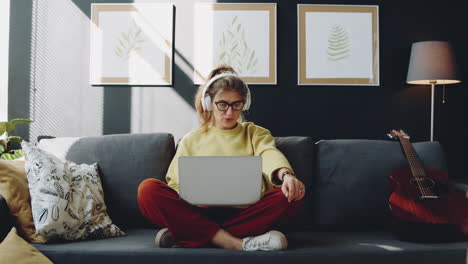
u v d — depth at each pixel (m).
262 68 2.62
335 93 2.65
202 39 2.61
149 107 2.61
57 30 2.60
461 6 2.65
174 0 2.62
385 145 1.98
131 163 1.92
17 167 1.65
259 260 1.38
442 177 1.73
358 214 1.87
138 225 1.90
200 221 1.44
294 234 1.77
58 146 1.98
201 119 1.89
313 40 2.64
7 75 2.59
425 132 2.66
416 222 1.52
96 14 2.60
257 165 1.42
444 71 2.35
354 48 2.64
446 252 1.42
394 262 1.41
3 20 2.60
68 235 1.57
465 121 2.64
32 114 2.58
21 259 1.32
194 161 1.43
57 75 2.59
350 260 1.40
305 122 2.64
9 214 1.54
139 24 2.61
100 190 1.81
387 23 2.67
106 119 2.60
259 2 2.64
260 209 1.46
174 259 1.39
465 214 1.52
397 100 2.65
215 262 1.38
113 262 1.41
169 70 2.60
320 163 1.96
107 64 2.60
